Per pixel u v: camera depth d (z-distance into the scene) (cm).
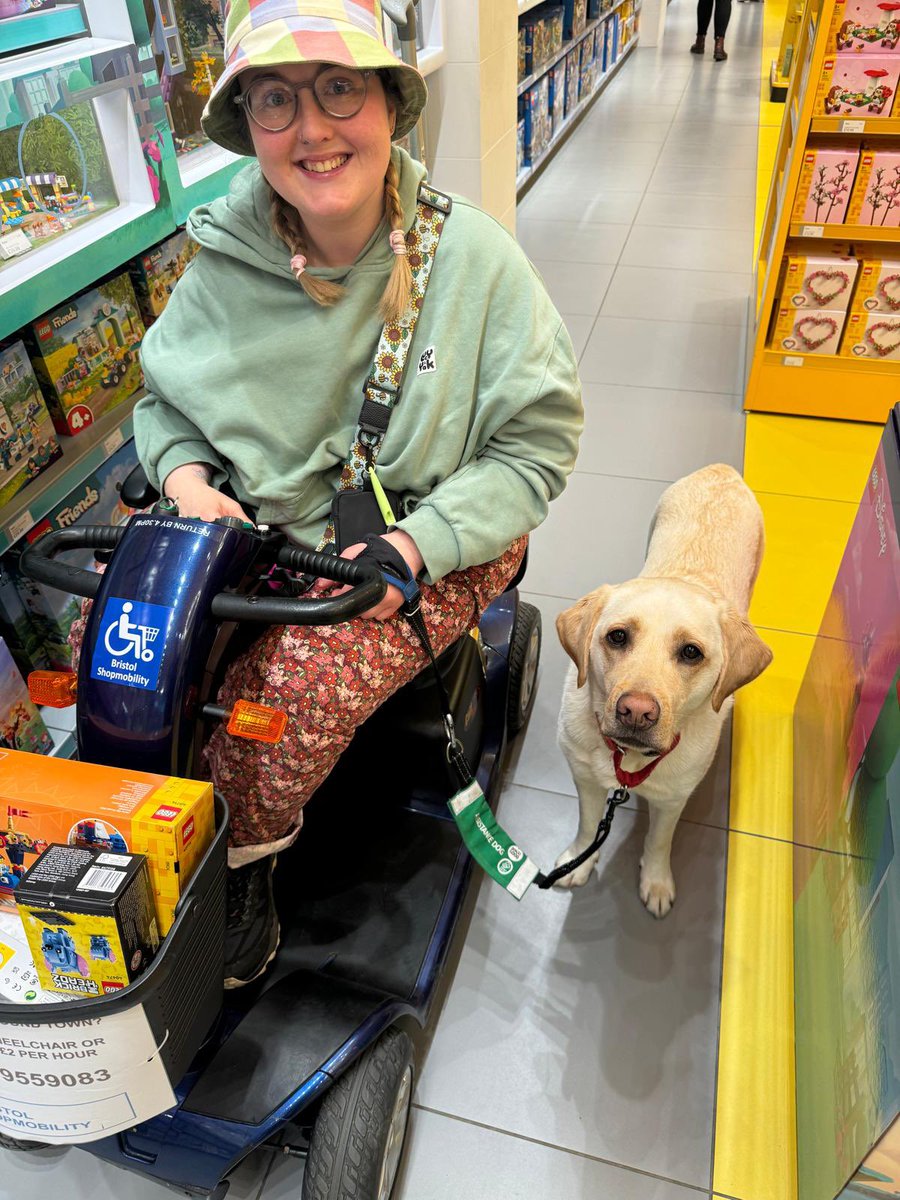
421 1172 136
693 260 451
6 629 185
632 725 131
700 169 579
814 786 172
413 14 262
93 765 95
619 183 561
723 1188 134
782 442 315
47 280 157
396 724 150
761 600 247
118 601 101
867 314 306
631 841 185
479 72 339
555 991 160
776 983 160
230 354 128
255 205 125
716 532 182
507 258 129
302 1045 112
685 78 829
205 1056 113
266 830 120
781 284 314
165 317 140
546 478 134
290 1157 136
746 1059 149
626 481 296
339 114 109
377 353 125
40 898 82
